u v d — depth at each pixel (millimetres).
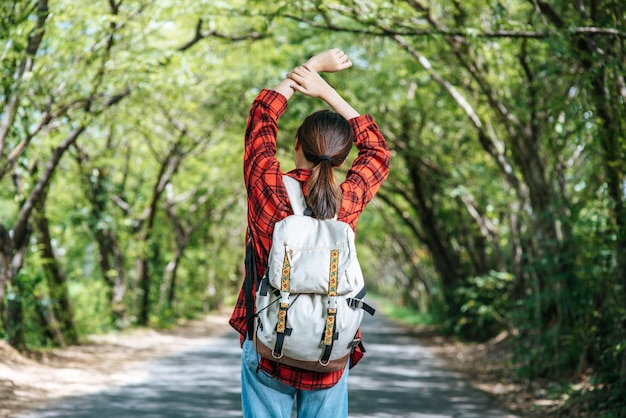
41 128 12617
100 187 19828
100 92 13148
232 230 44969
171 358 15414
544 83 11938
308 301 2424
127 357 15234
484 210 20109
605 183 9453
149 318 25938
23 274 13430
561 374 11320
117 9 12625
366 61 18297
